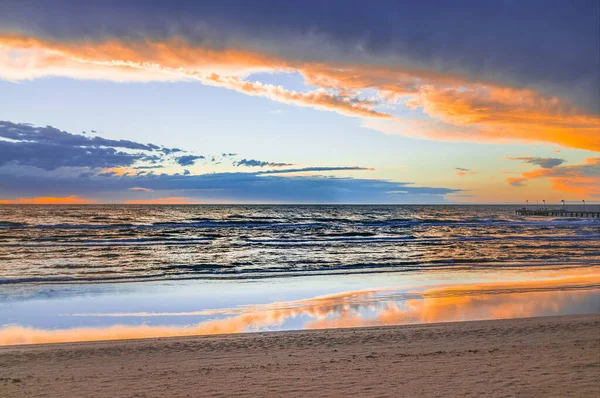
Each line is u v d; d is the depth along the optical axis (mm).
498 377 7707
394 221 86312
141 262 28875
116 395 6945
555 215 131750
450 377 7727
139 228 61312
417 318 14508
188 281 21828
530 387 7113
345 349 10289
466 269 26219
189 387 7340
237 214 116250
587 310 15586
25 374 8320
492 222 87938
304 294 18547
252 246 39594
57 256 31484
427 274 24297
